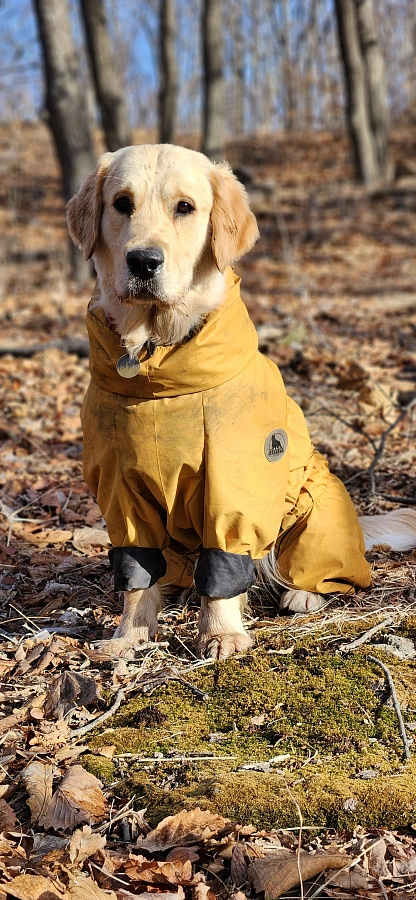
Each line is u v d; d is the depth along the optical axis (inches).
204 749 104.4
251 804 93.4
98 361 121.6
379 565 156.8
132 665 125.3
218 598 128.3
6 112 1178.6
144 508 123.7
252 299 438.0
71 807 93.7
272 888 83.0
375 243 614.2
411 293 440.8
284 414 126.3
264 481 121.9
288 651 126.3
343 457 213.8
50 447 234.7
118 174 125.9
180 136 1317.7
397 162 880.9
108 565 164.1
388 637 127.3
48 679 121.9
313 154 1074.1
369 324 361.7
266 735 107.1
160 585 146.6
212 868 86.9
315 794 94.5
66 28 478.3
